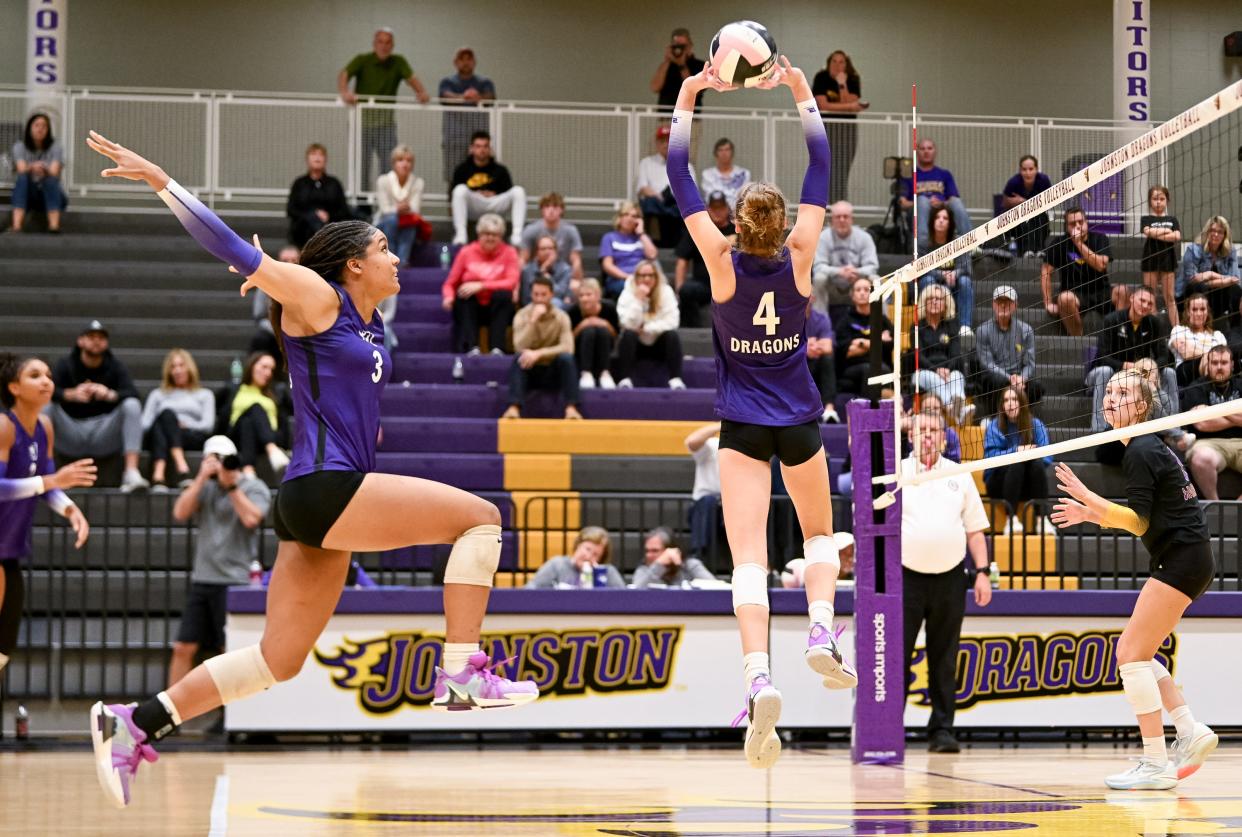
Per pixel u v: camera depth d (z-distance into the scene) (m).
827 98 17.50
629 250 15.05
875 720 8.14
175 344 14.50
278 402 12.73
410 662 9.51
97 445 12.29
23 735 10.00
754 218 4.88
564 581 10.21
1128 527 6.55
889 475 8.07
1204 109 5.54
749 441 4.96
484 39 20.50
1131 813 5.17
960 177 17.23
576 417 13.12
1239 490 12.38
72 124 16.45
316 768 7.63
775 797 5.88
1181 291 13.23
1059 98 21.28
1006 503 10.70
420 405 13.41
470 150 16.12
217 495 10.28
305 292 4.27
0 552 7.90
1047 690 9.91
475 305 14.29
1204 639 10.09
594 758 8.48
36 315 14.70
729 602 9.75
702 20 20.89
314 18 20.22
